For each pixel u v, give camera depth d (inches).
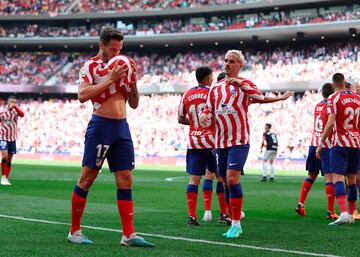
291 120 3838.6
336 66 4165.8
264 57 4736.7
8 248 581.9
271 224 865.5
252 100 751.7
